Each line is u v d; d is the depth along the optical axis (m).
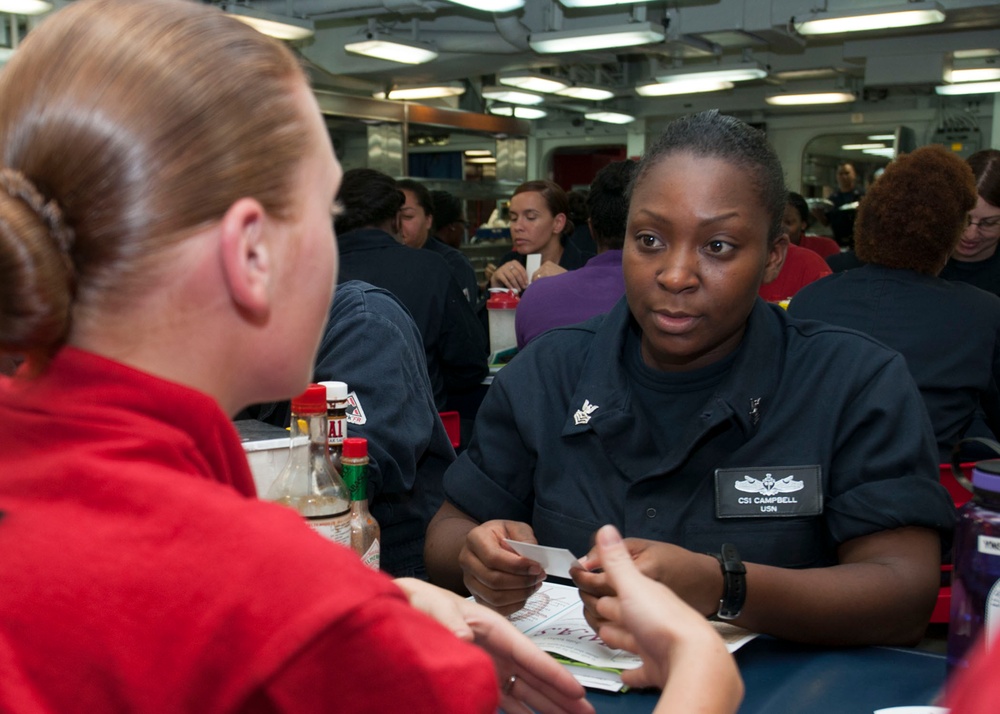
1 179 0.49
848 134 11.09
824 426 1.18
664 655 0.65
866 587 1.06
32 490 0.49
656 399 1.24
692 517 1.18
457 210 6.70
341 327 1.65
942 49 8.20
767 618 1.02
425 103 10.58
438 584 1.28
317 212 0.58
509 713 0.81
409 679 0.47
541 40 7.25
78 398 0.51
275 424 1.76
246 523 0.48
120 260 0.50
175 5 0.54
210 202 0.51
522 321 2.97
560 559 0.98
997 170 3.31
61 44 0.51
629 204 1.20
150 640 0.45
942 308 2.18
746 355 1.20
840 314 2.28
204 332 0.53
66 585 0.45
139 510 0.48
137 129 0.49
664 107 11.59
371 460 1.56
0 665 0.44
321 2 6.92
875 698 0.91
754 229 1.12
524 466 1.34
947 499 1.16
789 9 7.18
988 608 0.88
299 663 0.45
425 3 6.82
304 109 0.56
